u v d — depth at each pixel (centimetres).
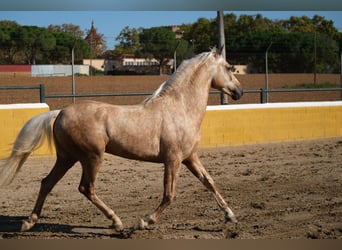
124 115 609
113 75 3769
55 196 819
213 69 671
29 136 609
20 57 3772
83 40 3456
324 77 3772
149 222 621
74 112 602
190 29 3234
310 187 877
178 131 620
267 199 795
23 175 972
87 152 601
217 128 1328
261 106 1388
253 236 610
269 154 1217
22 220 679
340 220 678
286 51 3359
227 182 924
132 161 1134
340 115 1511
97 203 619
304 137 1449
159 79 3466
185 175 987
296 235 615
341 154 1215
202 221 673
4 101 2288
